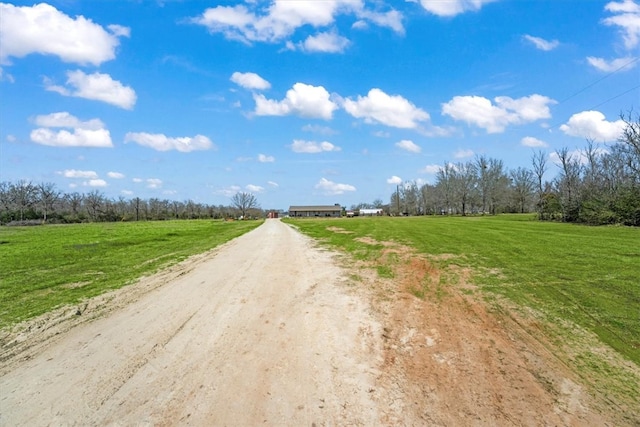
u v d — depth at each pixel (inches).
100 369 168.7
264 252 540.7
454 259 400.8
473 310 240.8
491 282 300.7
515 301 252.2
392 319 229.1
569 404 138.6
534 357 175.6
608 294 256.7
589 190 1114.7
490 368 166.1
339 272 367.2
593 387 149.5
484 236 609.9
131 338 205.5
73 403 140.8
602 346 184.2
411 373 162.4
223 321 230.8
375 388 150.0
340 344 193.0
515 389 148.9
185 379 158.2
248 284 327.0
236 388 150.3
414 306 252.8
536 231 707.4
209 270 399.9
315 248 568.1
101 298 286.7
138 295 295.4
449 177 2768.2
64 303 272.8
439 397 143.6
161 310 255.1
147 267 420.5
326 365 169.8
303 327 217.6
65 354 185.3
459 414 133.0
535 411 134.6
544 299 253.0
